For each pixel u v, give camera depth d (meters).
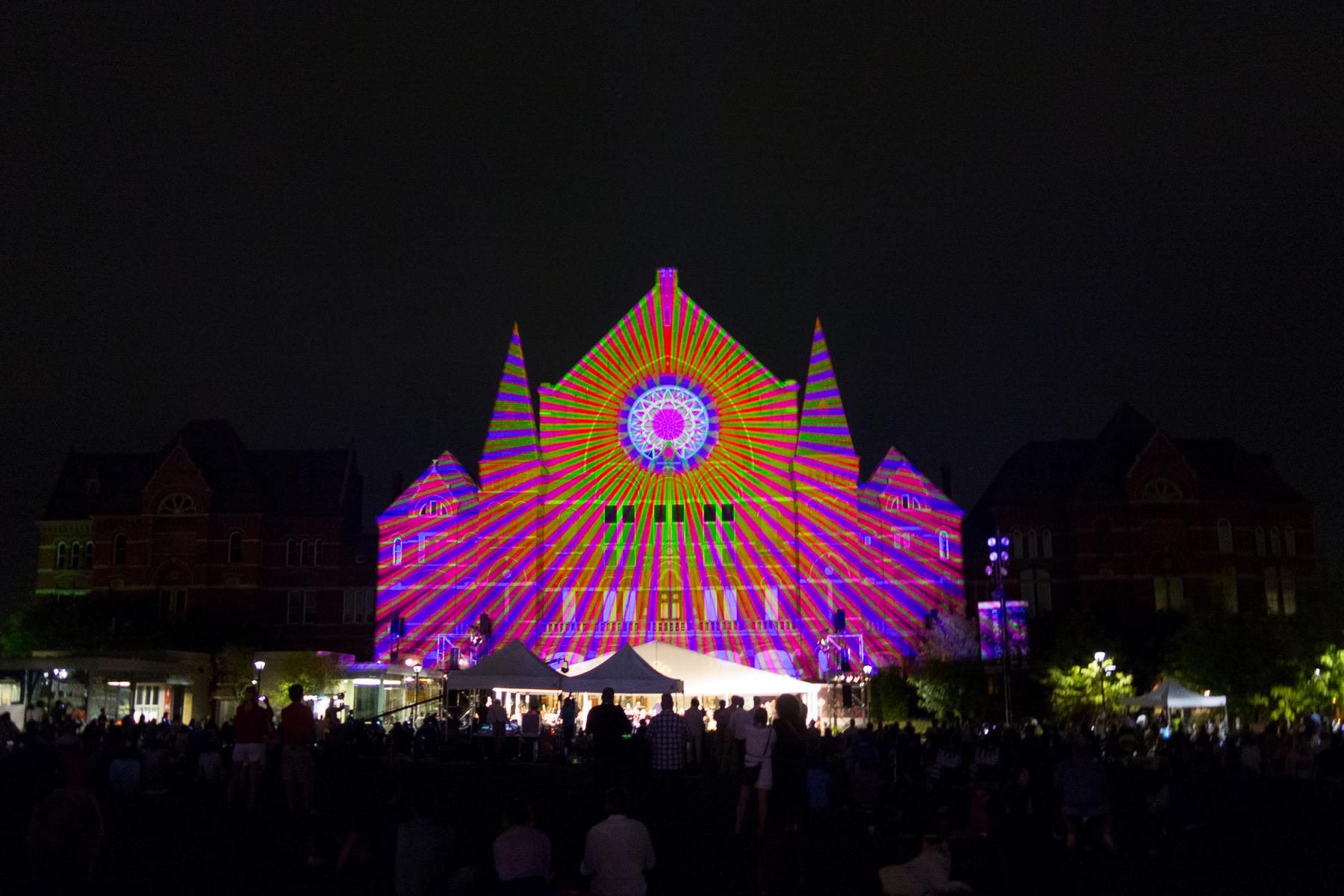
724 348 96.12
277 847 23.44
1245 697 70.06
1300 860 25.50
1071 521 97.94
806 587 92.44
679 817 25.84
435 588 95.06
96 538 99.81
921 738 58.44
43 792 32.78
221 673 88.75
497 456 96.69
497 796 33.81
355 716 77.25
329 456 105.56
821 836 27.31
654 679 37.62
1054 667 81.50
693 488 94.25
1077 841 27.64
